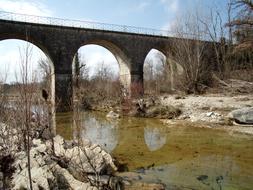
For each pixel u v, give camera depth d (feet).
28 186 18.57
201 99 82.94
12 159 22.68
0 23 84.99
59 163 24.88
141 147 41.83
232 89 91.97
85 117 78.64
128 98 93.09
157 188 24.29
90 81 134.72
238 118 56.49
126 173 28.99
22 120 19.58
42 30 92.17
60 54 95.25
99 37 103.76
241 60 111.34
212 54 117.70
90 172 25.98
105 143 44.65
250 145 41.50
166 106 77.25
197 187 25.22
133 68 111.14
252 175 28.48
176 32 114.83
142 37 112.98
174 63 118.73
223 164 32.45
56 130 54.80
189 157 35.86
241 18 80.33
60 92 93.76
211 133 51.11
